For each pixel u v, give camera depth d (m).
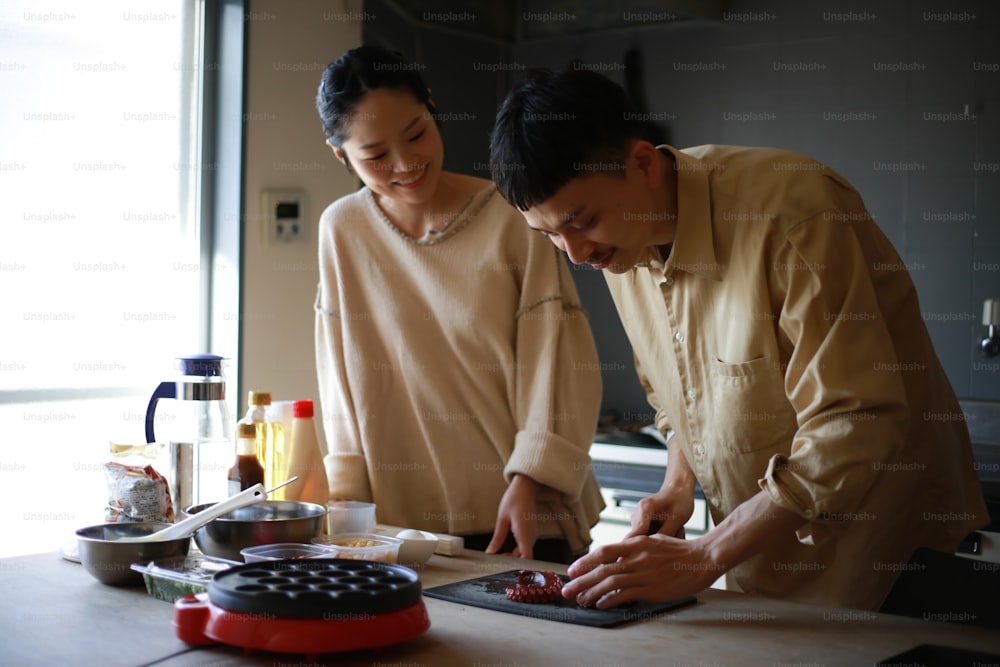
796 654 1.07
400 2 2.92
